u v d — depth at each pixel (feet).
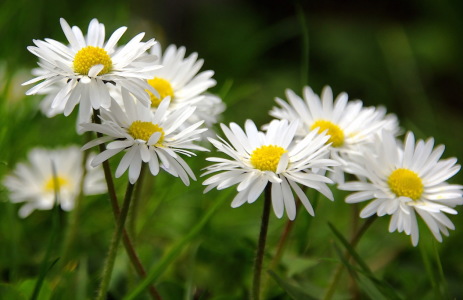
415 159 0.85
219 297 0.89
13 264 0.91
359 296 0.91
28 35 1.37
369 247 1.04
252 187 0.78
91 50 0.79
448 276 1.01
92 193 1.03
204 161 1.13
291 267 0.92
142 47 0.79
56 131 1.14
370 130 0.88
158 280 0.91
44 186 1.05
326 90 0.90
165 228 1.05
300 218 1.04
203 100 0.89
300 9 1.06
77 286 0.90
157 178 1.07
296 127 0.82
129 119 0.80
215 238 1.04
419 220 1.04
